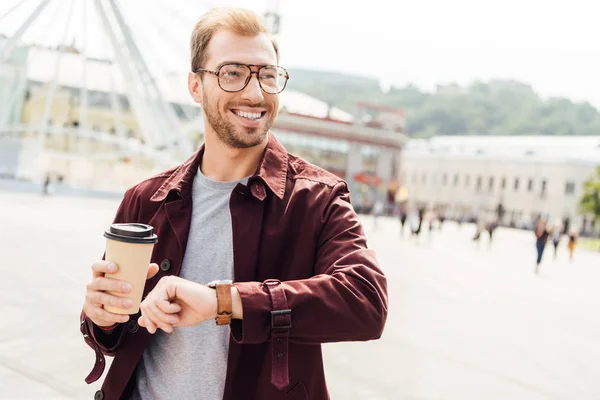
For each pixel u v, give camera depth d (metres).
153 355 1.46
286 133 54.66
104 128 46.94
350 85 157.50
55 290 7.60
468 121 139.75
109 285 1.19
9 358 4.84
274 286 1.18
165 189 1.54
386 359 6.03
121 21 25.81
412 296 10.40
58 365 4.79
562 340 7.86
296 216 1.43
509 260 21.19
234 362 1.36
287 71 1.45
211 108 1.42
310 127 55.09
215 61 1.40
